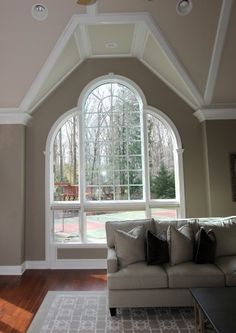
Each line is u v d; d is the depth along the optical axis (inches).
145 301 115.5
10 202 179.9
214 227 138.6
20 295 140.6
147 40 166.9
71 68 193.5
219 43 152.6
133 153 199.6
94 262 186.2
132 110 201.5
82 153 194.4
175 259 124.8
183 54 161.0
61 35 149.0
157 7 139.7
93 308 123.6
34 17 139.6
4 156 182.4
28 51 154.6
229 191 183.0
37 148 192.4
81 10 139.4
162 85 197.6
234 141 185.0
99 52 191.0
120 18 144.6
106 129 200.7
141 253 127.7
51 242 188.7
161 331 104.0
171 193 197.2
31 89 171.2
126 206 192.2
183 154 194.1
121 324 109.5
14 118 182.5
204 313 81.6
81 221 191.3
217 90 176.1
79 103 195.5
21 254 178.2
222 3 135.9
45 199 189.5
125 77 197.2
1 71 162.2
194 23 145.8
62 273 175.3
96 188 197.3
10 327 109.4
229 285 114.1
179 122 195.6
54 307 124.6
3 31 144.0
